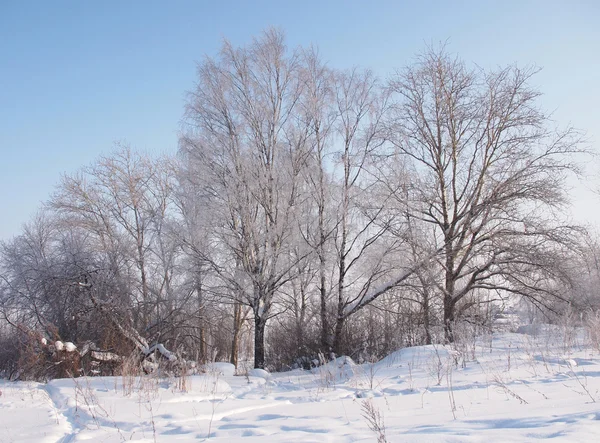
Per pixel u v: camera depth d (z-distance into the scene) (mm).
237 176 17375
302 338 20156
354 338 19812
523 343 14578
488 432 4047
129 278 21469
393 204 18344
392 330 20422
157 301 19672
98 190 26516
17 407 8398
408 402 7285
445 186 20891
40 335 15031
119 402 8617
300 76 18516
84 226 24891
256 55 18531
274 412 7039
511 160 19562
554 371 9953
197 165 17766
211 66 18375
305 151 18203
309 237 18078
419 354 15094
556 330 17000
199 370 14391
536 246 19188
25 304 20859
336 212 17984
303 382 13812
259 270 17875
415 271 18203
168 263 20906
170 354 14266
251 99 18172
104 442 5438
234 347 24828
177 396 9609
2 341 19453
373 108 18688
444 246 19531
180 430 5973
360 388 10352
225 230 17797
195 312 19453
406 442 3902
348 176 18750
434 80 20438
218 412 7422
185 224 18109
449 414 5738
